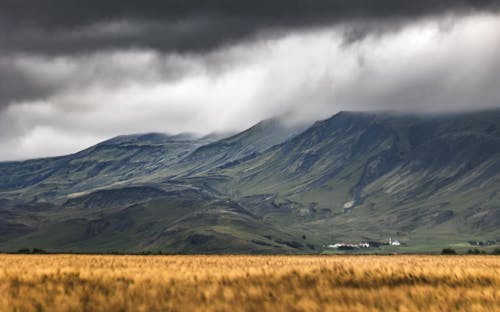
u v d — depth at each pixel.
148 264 158.75
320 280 111.25
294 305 87.00
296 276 116.12
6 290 93.06
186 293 94.06
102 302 86.94
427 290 101.25
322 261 189.25
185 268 131.25
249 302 89.56
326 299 92.44
